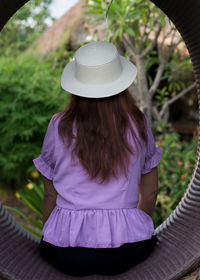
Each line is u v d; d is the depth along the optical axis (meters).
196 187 1.92
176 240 1.91
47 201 1.94
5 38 6.80
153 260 1.87
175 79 4.38
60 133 1.74
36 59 6.25
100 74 1.72
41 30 7.89
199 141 2.02
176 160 3.67
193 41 1.85
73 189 1.74
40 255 1.99
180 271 1.74
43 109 5.25
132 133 1.73
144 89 3.55
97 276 1.80
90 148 1.70
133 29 3.60
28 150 5.27
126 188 1.74
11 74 5.48
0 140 5.35
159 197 3.12
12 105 5.09
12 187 5.84
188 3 1.74
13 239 1.99
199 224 1.86
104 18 3.42
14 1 1.79
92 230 1.72
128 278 1.79
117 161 1.71
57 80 5.32
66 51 5.50
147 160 1.89
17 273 1.79
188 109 5.75
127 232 1.73
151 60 4.20
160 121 4.05
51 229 1.78
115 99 1.73
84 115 1.71
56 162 1.78
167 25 4.38
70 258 1.76
